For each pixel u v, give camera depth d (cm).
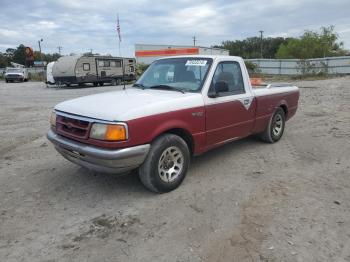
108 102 458
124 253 335
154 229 377
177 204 435
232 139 578
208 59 543
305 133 802
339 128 840
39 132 882
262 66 4719
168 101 460
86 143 427
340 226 376
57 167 579
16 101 1734
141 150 421
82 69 2981
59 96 2030
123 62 3388
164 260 324
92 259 327
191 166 573
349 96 1500
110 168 416
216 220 394
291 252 331
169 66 573
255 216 401
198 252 335
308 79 3322
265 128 682
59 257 331
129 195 463
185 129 477
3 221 400
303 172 541
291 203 432
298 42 6825
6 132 891
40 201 451
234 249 338
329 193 460
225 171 550
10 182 518
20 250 343
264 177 523
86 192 475
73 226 387
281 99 705
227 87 518
